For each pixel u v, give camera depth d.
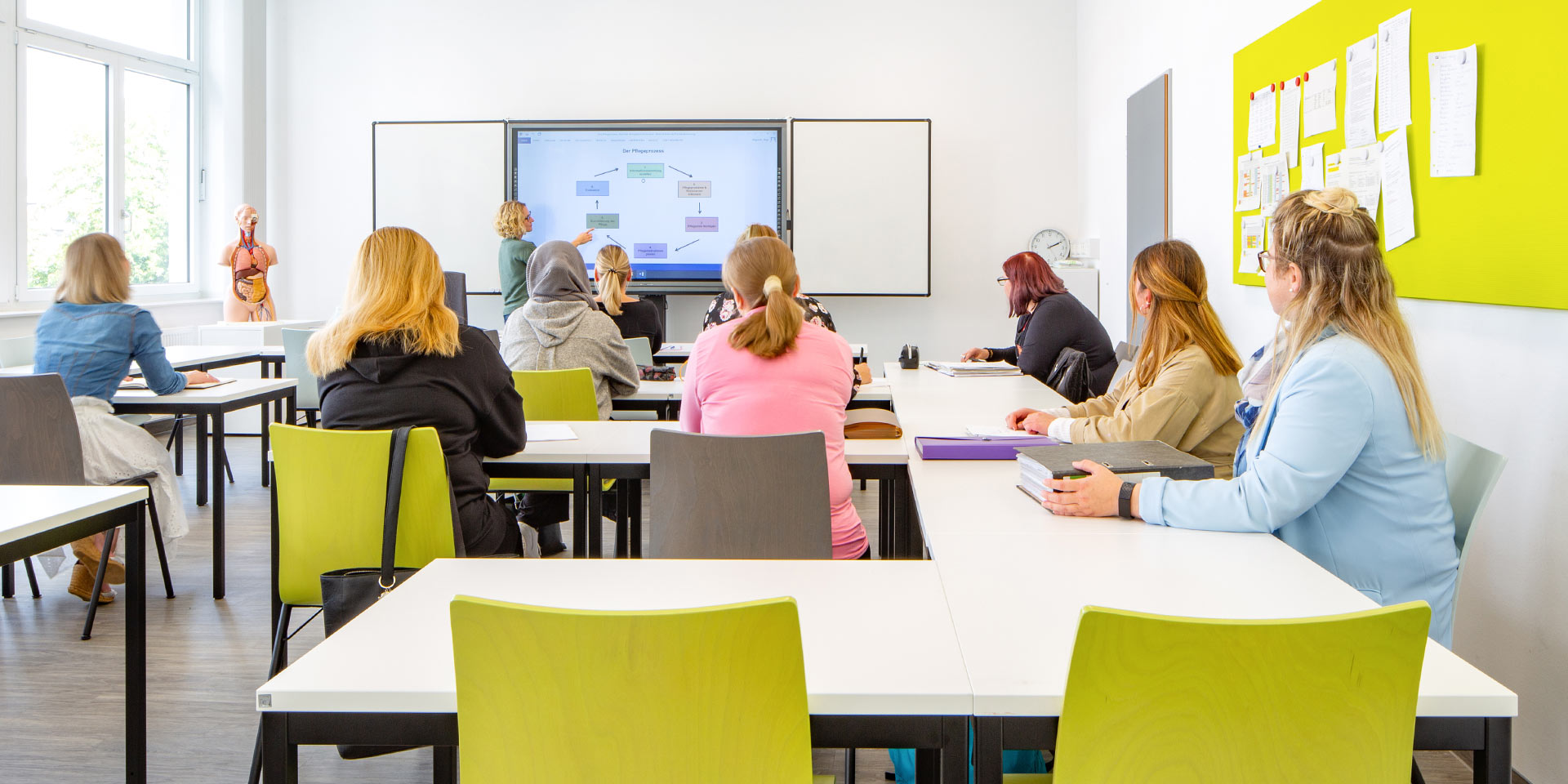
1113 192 6.32
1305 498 1.66
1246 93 3.95
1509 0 2.21
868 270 7.41
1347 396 1.65
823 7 7.43
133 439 3.42
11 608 3.40
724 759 1.02
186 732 2.46
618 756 1.02
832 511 2.26
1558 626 2.09
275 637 2.23
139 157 6.93
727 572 1.50
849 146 7.36
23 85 5.92
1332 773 0.99
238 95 7.40
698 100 7.51
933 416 3.03
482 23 7.55
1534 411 2.17
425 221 7.54
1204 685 0.98
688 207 7.43
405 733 1.09
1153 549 1.61
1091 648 0.98
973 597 1.38
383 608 1.35
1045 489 1.87
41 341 3.46
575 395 3.42
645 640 0.99
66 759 2.32
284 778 1.10
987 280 7.52
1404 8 2.69
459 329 2.33
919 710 1.07
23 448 3.03
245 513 4.75
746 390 2.25
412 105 7.63
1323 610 1.32
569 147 7.42
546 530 3.92
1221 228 4.36
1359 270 1.71
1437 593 1.70
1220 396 2.29
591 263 7.48
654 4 7.48
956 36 7.41
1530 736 2.19
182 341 6.60
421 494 2.12
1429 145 2.56
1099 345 4.33
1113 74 6.31
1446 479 1.75
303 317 7.79
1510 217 2.21
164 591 3.58
